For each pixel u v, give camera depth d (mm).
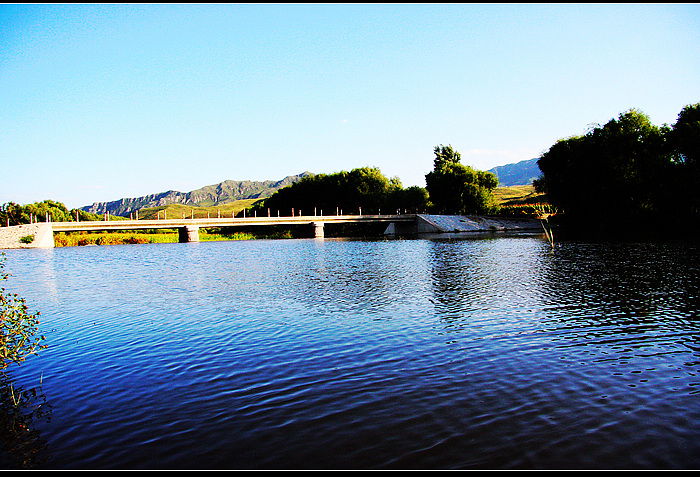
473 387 12227
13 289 34156
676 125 72000
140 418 11094
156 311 23906
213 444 9672
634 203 78000
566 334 17031
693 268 32656
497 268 36812
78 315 23562
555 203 97625
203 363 15055
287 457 9039
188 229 107375
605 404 10969
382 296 25969
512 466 8430
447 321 19484
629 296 23578
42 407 11945
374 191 154750
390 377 13180
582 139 86938
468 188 126312
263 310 23109
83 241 104812
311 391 12359
